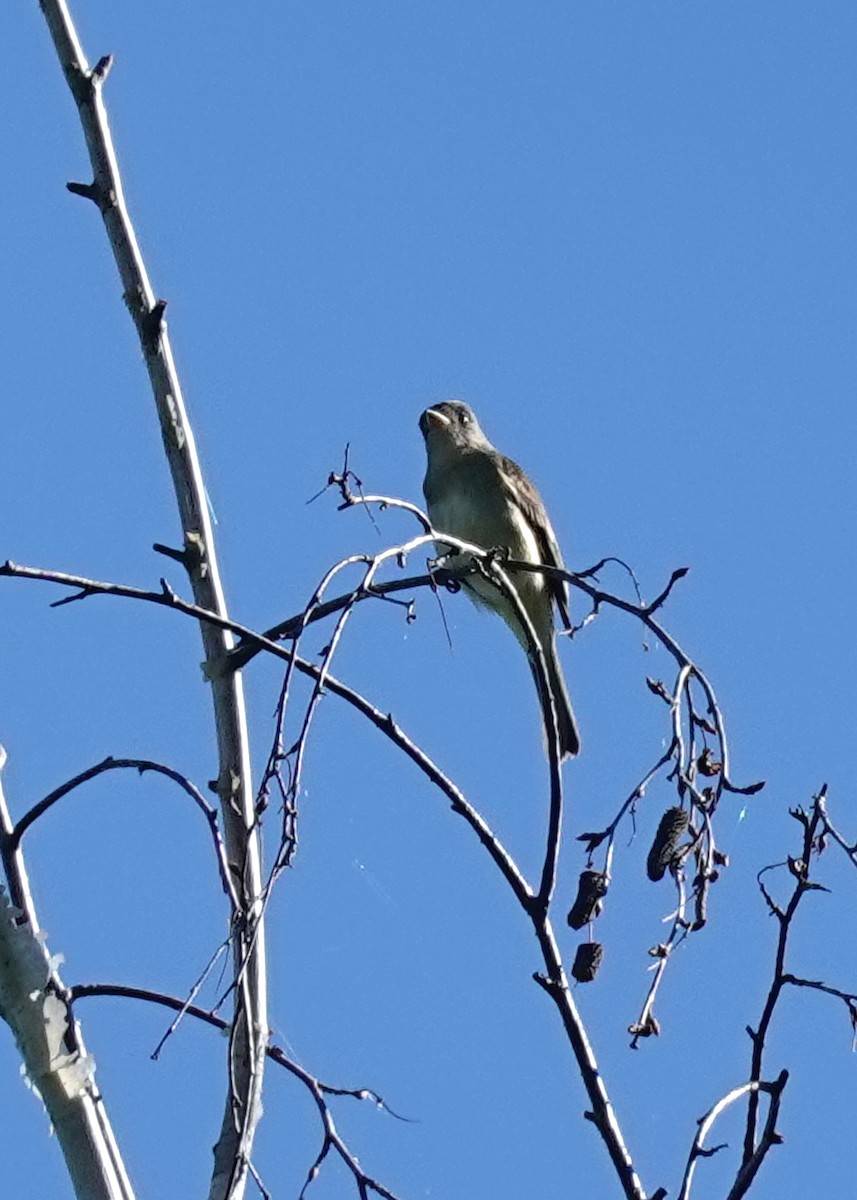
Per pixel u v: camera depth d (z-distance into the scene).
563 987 8.18
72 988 8.43
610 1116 7.88
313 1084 7.99
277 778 7.50
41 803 8.41
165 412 9.95
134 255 10.16
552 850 8.41
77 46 10.34
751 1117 7.77
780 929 7.95
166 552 9.67
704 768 8.65
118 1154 8.21
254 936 7.28
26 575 8.16
